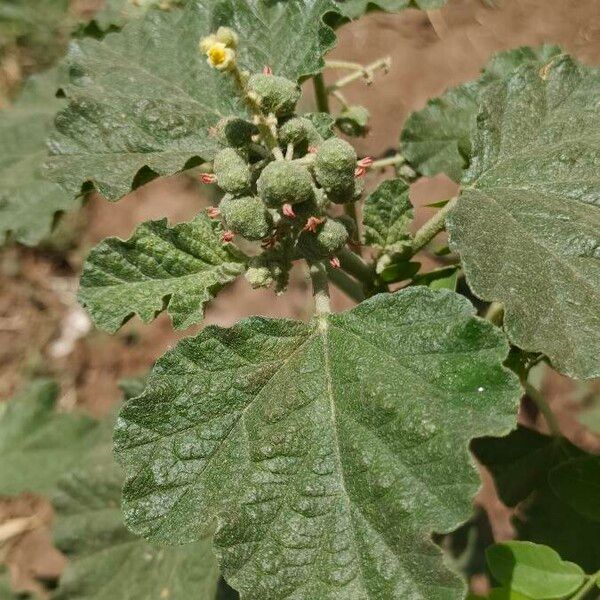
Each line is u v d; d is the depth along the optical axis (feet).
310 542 0.61
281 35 0.85
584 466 0.82
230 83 0.84
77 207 1.01
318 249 0.70
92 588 1.12
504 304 0.62
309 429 0.64
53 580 1.57
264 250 0.72
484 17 1.85
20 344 1.97
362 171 0.68
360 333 0.66
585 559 0.93
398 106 1.80
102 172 0.78
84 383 1.92
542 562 0.73
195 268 0.74
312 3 0.84
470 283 0.63
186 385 0.64
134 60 0.89
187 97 0.85
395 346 0.64
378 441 0.62
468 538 1.11
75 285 2.01
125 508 0.62
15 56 2.23
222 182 0.68
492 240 0.66
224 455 0.64
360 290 0.88
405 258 0.80
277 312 1.79
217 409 0.64
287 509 0.62
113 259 0.73
